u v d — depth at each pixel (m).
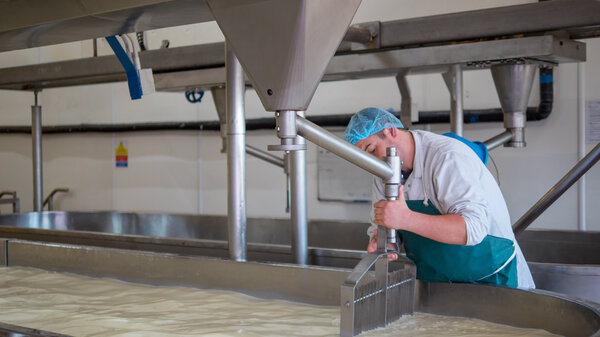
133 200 5.09
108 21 1.54
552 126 3.52
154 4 1.38
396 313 1.61
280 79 1.22
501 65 2.63
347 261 2.28
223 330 1.56
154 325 1.62
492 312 1.62
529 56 2.28
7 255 2.58
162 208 4.95
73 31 1.67
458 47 2.41
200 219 3.81
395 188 1.51
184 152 4.83
